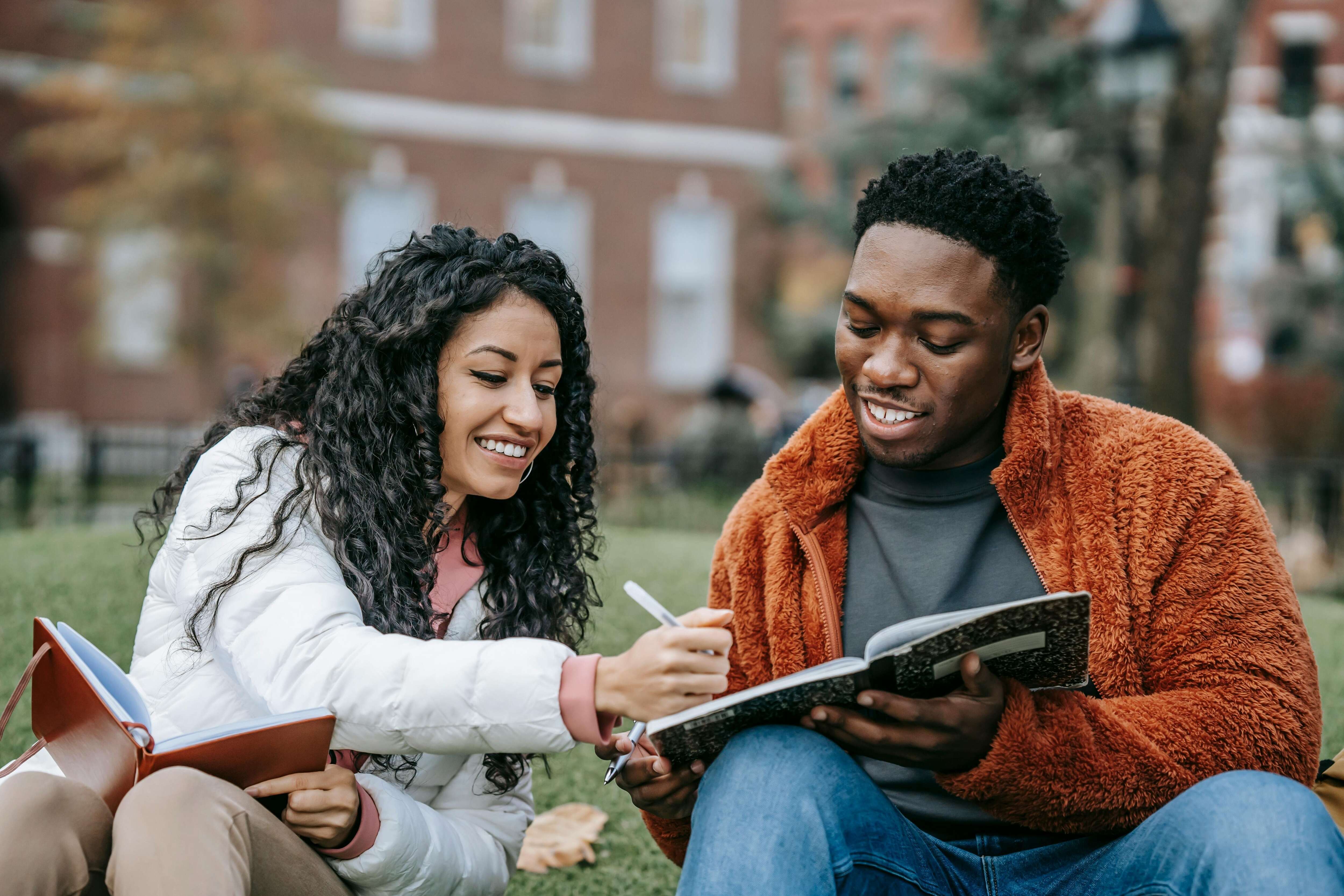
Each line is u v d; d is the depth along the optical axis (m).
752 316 18.77
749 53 18.77
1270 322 16.03
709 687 1.61
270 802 1.71
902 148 13.72
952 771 1.67
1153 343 9.43
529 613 2.04
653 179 18.42
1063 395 1.97
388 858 1.70
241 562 1.75
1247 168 14.50
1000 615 1.51
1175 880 1.55
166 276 14.84
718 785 1.63
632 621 3.76
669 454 9.08
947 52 18.75
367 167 16.81
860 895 1.68
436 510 1.94
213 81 14.16
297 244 15.63
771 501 2.03
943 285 1.78
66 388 16.03
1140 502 1.84
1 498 7.88
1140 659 1.83
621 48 18.17
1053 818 1.69
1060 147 12.74
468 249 1.94
